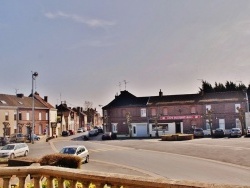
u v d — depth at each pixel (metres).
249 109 61.19
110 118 68.25
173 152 32.81
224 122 60.41
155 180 3.98
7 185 5.30
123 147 40.41
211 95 64.38
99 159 28.52
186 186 3.65
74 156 17.09
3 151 30.86
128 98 69.50
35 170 5.32
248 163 23.45
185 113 63.03
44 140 59.06
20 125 64.81
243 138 46.59
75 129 100.25
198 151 32.16
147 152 33.69
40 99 76.88
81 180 4.80
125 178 4.26
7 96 65.88
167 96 67.81
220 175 19.23
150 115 65.38
